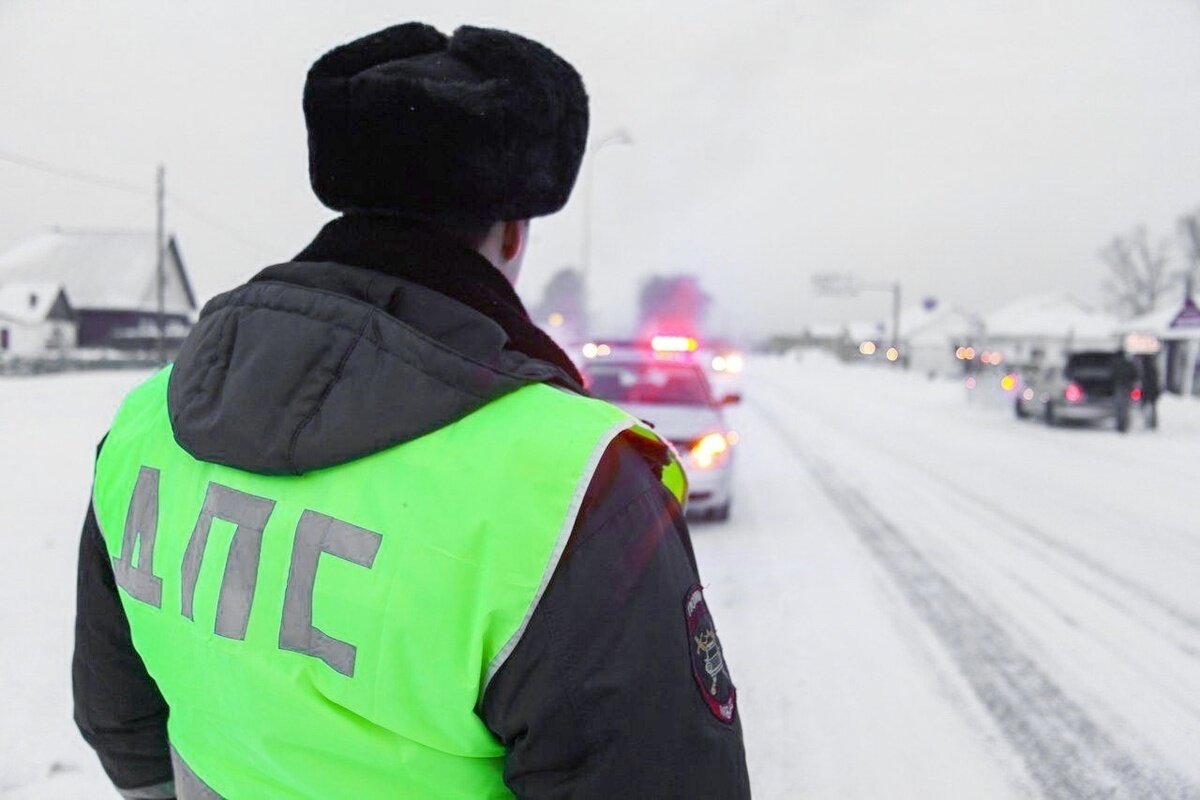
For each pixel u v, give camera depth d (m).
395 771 0.89
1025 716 3.96
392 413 0.86
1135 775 3.43
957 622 5.31
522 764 0.84
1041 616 5.48
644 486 0.88
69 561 5.61
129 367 37.75
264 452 0.90
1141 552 7.34
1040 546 7.53
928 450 15.07
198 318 1.08
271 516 0.92
